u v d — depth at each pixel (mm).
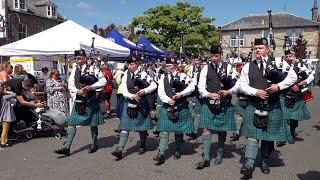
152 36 24688
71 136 5582
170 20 24750
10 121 6328
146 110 5516
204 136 4945
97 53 9172
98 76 5586
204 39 25359
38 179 4574
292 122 6414
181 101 5191
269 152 4785
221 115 4836
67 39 9016
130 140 6742
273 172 4723
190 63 8203
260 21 41000
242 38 41219
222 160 5305
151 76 5648
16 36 26328
